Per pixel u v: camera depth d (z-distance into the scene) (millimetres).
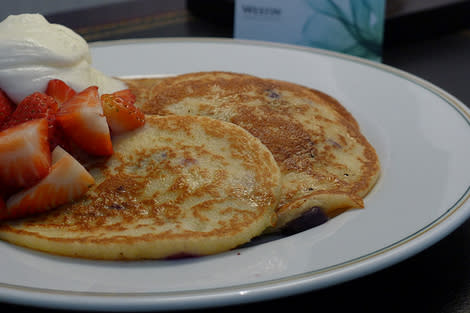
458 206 346
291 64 497
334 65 490
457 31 652
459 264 347
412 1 633
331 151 394
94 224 347
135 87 432
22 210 350
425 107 436
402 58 576
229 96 412
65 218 350
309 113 412
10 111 378
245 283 309
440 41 625
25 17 394
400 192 370
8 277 317
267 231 358
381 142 419
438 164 388
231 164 366
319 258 323
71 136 365
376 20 540
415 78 459
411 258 351
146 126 383
